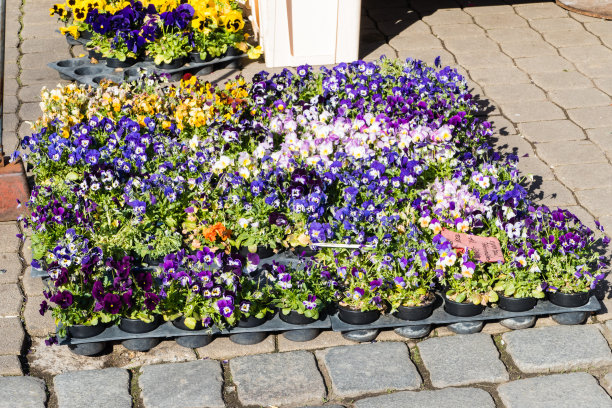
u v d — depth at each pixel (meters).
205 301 4.25
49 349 4.29
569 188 5.63
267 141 5.43
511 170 5.27
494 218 4.79
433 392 4.01
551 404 3.92
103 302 4.09
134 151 5.28
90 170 5.18
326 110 5.95
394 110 5.85
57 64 7.19
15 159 5.32
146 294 4.14
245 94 6.07
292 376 4.10
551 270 4.45
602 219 5.29
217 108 5.95
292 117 5.75
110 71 7.08
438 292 4.55
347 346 4.31
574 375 4.12
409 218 4.70
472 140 5.73
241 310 4.18
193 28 7.18
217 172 5.11
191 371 4.13
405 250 4.43
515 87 7.00
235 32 7.39
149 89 6.16
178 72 7.04
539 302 4.46
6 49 7.65
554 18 8.40
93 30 7.40
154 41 7.10
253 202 4.94
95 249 4.41
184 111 5.74
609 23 8.29
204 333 4.24
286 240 4.79
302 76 6.32
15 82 7.04
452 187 4.94
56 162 5.35
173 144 5.45
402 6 8.68
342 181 4.98
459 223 4.63
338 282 4.41
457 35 7.99
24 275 4.79
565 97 6.84
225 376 4.13
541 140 6.21
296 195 4.77
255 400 3.95
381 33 8.04
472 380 4.08
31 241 4.96
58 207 4.72
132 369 4.18
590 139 6.23
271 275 4.39
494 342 4.37
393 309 4.33
